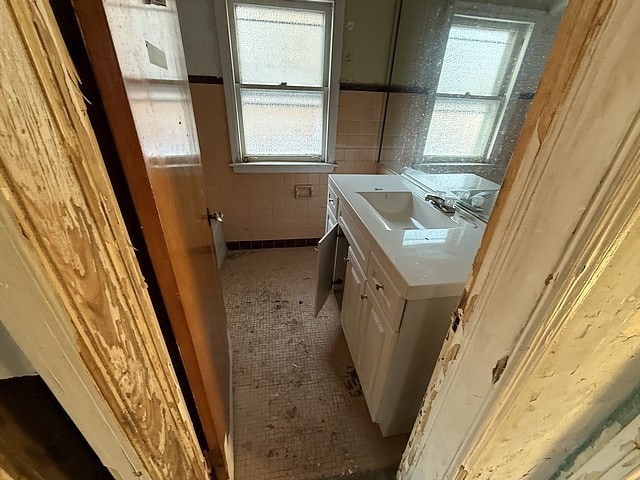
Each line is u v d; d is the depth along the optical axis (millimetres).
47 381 400
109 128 381
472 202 1395
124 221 448
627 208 344
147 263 499
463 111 1418
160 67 586
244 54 2037
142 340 458
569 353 493
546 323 441
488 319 530
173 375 572
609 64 303
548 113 377
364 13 1971
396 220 1625
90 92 357
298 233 2699
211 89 2061
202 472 760
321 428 1290
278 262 2510
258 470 1143
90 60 339
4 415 492
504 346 505
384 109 2289
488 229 513
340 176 1928
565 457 720
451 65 1482
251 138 2316
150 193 435
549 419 608
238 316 1910
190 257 682
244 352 1651
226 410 1116
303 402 1397
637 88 290
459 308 613
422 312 922
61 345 361
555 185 382
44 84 275
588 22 315
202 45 1937
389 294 978
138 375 459
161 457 555
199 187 941
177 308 558
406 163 1992
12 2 239
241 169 2320
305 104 2268
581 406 603
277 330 1805
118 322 404
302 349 1680
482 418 583
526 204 425
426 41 1694
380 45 2084
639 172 318
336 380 1507
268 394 1430
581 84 331
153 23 563
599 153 333
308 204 2578
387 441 1249
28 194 278
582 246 376
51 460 552
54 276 319
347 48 2061
